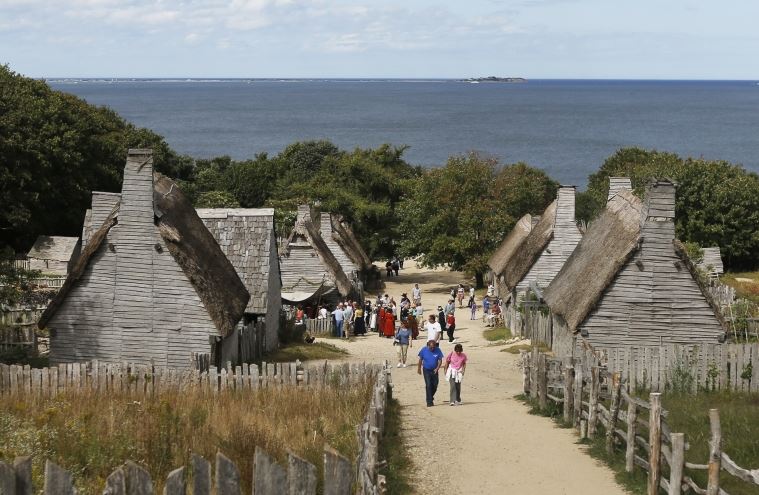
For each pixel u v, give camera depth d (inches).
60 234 2775.6
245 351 1450.5
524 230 2502.5
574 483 740.7
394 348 1777.8
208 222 1678.2
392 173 3826.3
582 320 1309.1
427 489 721.0
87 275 1317.7
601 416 861.8
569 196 2042.3
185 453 658.2
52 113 2628.0
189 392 971.9
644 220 1295.5
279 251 2283.5
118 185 2878.9
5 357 1354.6
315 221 2714.1
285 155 4815.5
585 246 1546.5
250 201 4047.7
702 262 2410.2
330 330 2041.1
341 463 344.8
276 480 341.7
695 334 1307.8
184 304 1299.2
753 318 1518.2
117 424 746.8
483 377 1381.6
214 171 4254.4
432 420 1006.4
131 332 1312.7
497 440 895.1
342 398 950.4
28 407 868.6
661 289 1302.9
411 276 3513.8
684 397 1074.7
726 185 2728.8
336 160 3949.3
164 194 1403.8
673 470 635.5
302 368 1047.6
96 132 2989.7
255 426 767.1
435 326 1444.4
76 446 664.4
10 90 2620.6
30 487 320.8
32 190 2503.7
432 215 2994.6
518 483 741.9
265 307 1598.2
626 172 3417.8
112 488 323.6
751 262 2822.3
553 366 1051.9
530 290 1968.5
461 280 3353.8
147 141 3614.7
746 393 1099.3
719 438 610.9
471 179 2977.4
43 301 1780.3
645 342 1307.8
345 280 2353.6
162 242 1300.4
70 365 1021.8
